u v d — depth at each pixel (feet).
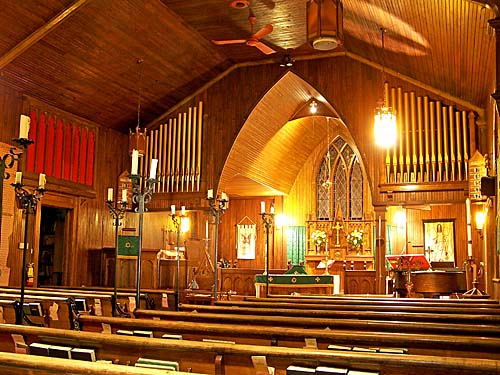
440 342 11.41
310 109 49.26
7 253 34.17
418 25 28.78
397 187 38.81
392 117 33.47
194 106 45.24
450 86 36.78
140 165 46.29
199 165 44.37
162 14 34.83
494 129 29.37
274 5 33.99
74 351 10.91
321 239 59.41
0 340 13.92
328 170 61.62
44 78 35.99
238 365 10.56
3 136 34.71
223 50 41.37
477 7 22.56
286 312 19.01
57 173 39.58
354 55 40.88
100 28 33.68
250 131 45.68
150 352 11.26
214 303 23.67
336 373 8.98
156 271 41.04
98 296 23.67
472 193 35.58
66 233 41.39
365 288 42.96
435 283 33.12
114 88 40.27
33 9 30.14
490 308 21.56
